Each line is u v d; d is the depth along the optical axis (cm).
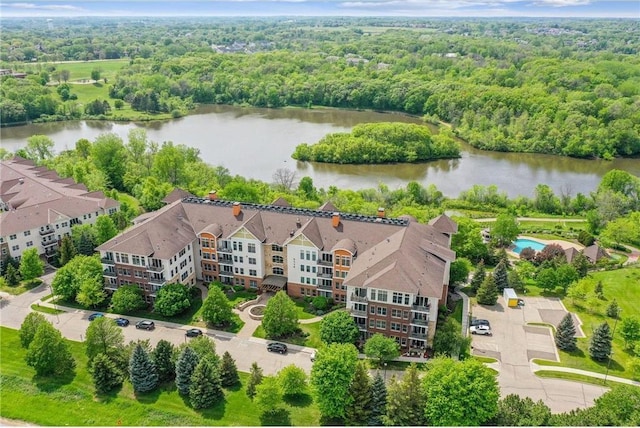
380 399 6462
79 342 8175
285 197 13088
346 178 17350
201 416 6625
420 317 7844
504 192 15350
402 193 14712
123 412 6719
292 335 8381
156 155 15825
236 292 9681
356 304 8050
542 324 8850
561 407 6888
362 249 8875
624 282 10269
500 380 7388
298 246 9125
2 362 7669
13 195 12269
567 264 10088
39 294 9669
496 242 12262
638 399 6031
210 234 9538
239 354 7919
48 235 11138
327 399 6362
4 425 6556
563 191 16262
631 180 14762
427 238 9094
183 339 8312
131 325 8669
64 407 6819
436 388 6122
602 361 7875
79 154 17150
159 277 8981
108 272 9331
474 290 9850
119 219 12050
